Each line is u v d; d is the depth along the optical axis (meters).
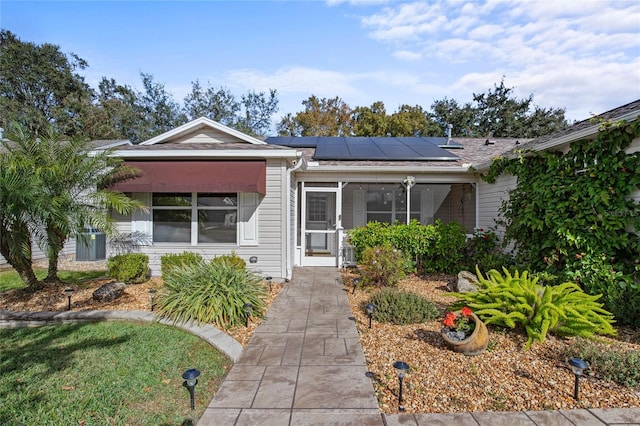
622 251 7.39
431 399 4.30
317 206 14.88
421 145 17.38
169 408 4.19
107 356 5.62
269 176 11.61
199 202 11.73
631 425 3.76
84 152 9.76
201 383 4.80
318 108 47.22
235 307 7.28
